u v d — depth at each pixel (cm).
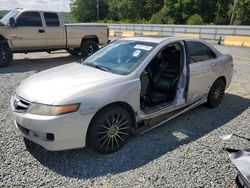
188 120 450
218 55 505
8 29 870
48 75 370
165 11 5078
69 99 294
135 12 6197
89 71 373
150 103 398
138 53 393
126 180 285
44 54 1220
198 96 457
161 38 426
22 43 912
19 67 897
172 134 395
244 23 4069
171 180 284
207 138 381
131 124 360
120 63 387
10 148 345
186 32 2211
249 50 1381
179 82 410
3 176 287
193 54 440
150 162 319
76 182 280
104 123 323
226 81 527
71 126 295
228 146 357
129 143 364
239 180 227
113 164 315
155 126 396
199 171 300
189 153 338
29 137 314
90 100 303
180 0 4834
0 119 437
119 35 2514
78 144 307
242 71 855
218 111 496
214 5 4853
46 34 952
